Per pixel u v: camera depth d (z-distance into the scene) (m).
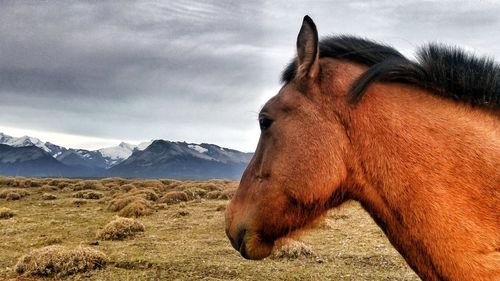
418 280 8.33
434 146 2.42
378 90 2.60
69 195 30.56
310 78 2.71
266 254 2.79
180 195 25.89
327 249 10.96
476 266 2.24
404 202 2.43
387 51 2.73
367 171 2.55
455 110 2.50
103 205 24.00
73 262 9.38
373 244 11.53
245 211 2.82
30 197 28.98
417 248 2.42
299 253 10.10
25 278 8.93
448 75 2.52
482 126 2.43
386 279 8.41
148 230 14.86
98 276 8.97
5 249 12.07
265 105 2.87
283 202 2.67
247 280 8.47
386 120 2.53
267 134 2.80
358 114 2.58
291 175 2.64
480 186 2.30
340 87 2.66
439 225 2.33
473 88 2.48
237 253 10.81
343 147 2.60
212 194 28.14
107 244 12.47
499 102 2.44
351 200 2.73
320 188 2.59
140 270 9.41
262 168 2.77
